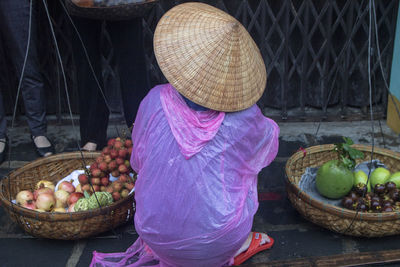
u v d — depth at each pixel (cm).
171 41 172
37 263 226
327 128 371
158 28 177
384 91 373
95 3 238
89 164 289
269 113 391
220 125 176
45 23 351
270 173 309
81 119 310
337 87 387
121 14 249
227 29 167
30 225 225
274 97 391
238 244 194
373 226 222
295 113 388
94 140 317
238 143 181
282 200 279
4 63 357
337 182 246
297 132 365
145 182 187
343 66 370
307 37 358
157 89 189
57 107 379
